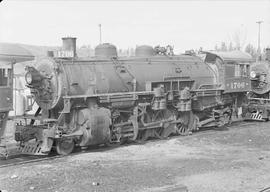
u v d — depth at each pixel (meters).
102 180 10.03
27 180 9.95
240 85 21.19
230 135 17.50
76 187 9.42
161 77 17.34
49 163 12.00
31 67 13.95
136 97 15.79
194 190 9.37
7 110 13.44
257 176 10.61
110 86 15.38
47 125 13.56
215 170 11.20
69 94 14.07
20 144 13.84
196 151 13.95
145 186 9.58
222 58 20.00
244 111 23.56
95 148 14.75
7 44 17.20
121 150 14.15
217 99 19.94
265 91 24.36
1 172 10.81
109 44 16.47
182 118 18.31
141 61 17.16
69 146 13.78
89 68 14.98
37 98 14.46
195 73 19.09
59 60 14.27
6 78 13.49
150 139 17.05
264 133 18.06
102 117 14.11
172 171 11.05
